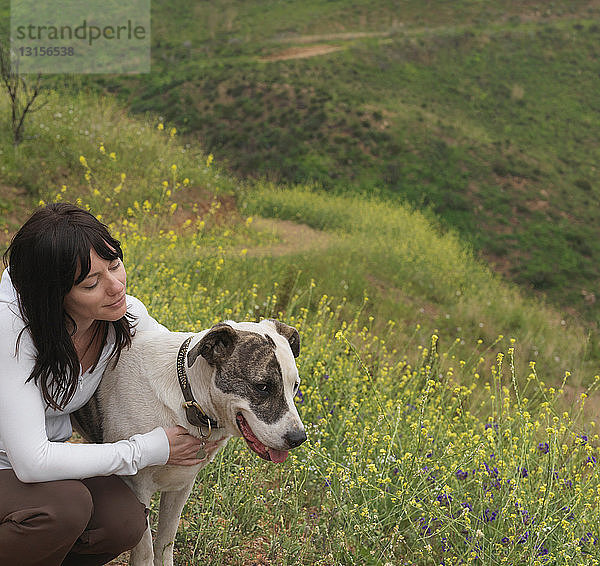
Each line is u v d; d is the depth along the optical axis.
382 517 4.02
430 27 62.75
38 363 2.53
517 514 3.96
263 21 64.19
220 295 6.94
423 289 14.59
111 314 2.62
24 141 12.66
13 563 2.59
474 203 35.94
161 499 3.22
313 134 40.03
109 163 13.11
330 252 14.35
